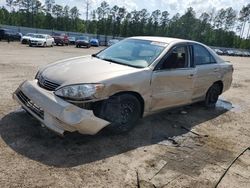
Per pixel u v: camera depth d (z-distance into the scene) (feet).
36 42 90.99
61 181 10.30
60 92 12.62
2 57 45.14
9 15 311.27
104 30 321.11
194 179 11.37
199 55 18.99
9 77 26.48
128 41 18.07
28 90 13.76
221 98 25.99
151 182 10.85
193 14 330.95
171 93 16.47
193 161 12.84
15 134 13.46
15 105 17.38
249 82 38.58
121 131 14.33
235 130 17.42
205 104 21.08
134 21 327.67
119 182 10.64
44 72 14.40
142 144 13.96
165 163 12.38
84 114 12.41
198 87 18.85
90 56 17.24
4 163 11.02
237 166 12.79
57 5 319.88
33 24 309.22
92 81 12.84
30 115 14.76
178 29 333.01
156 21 332.80
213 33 335.67
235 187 11.14
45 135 13.64
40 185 9.95
